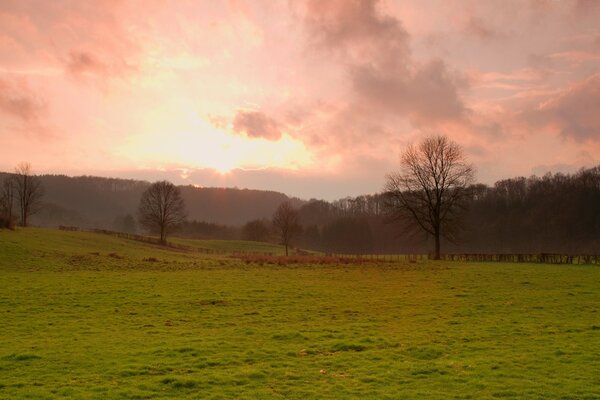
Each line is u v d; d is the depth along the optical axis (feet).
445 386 47.19
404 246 551.18
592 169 524.52
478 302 99.45
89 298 102.89
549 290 116.47
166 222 397.39
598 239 442.91
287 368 53.31
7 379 49.37
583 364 53.67
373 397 44.11
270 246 472.85
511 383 47.60
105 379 49.52
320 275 156.97
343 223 601.62
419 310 90.79
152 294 108.78
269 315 86.38
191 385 47.60
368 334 70.08
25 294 106.42
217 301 100.53
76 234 305.12
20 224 345.51
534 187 569.64
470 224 512.22
